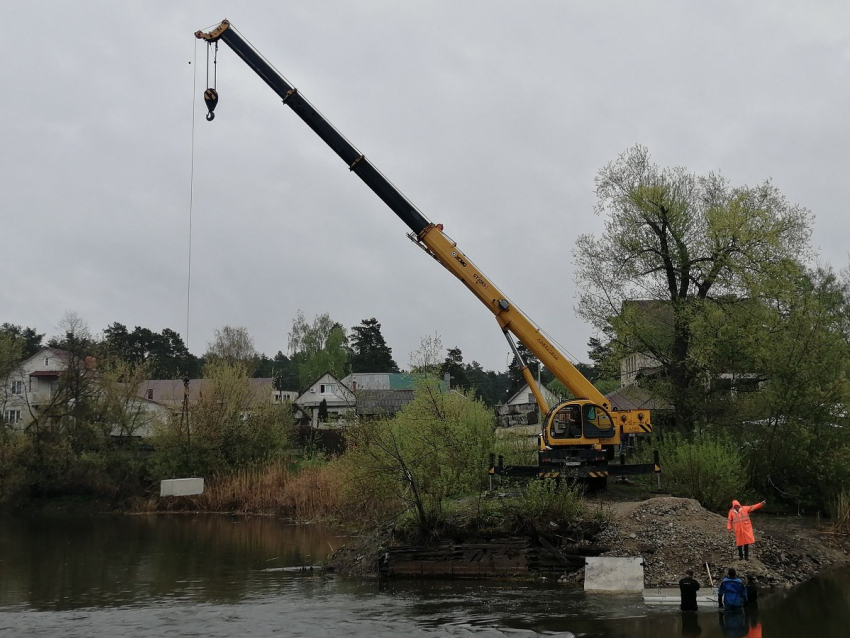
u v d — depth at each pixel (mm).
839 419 28812
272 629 16438
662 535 21297
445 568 21719
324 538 31797
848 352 30203
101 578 23328
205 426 46125
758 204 32375
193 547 29891
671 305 33500
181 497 44625
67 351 50812
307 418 66812
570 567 21078
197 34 25281
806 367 29062
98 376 50094
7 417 63688
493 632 15734
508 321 25469
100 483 46625
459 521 22672
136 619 17609
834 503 27016
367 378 84562
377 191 25656
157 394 81062
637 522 21984
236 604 19031
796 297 30766
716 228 31688
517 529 21984
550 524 21812
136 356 110438
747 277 31219
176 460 45531
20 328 100250
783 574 20594
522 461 28469
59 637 16141
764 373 30641
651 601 18078
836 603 17953
